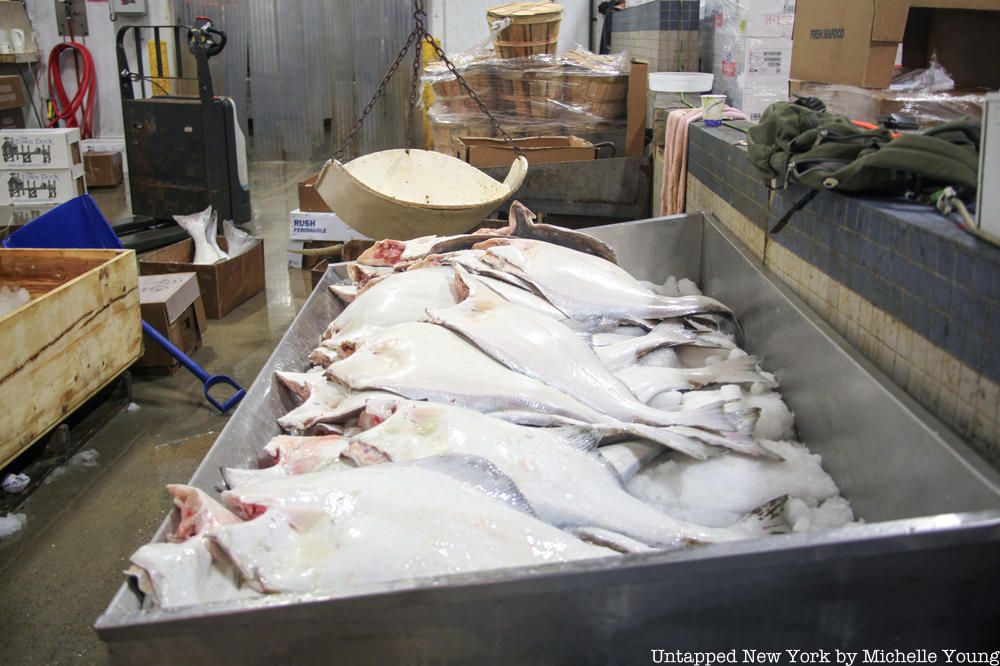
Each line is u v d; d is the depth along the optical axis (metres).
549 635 1.30
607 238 3.45
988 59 3.33
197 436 3.68
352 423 2.11
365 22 8.99
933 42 3.48
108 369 3.65
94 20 8.67
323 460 1.86
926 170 1.85
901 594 1.29
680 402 2.26
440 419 1.87
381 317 2.65
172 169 6.74
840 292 2.11
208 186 6.66
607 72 5.87
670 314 2.66
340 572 1.42
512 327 2.29
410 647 1.30
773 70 4.98
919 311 1.70
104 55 8.78
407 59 9.09
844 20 3.02
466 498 1.56
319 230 5.58
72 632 2.47
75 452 3.52
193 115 6.54
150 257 5.13
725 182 3.27
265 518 1.47
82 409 3.89
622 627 1.30
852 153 2.15
